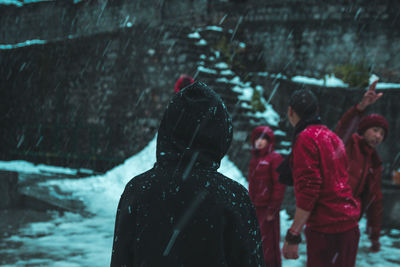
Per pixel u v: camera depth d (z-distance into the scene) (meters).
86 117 13.62
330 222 2.39
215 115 1.34
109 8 14.86
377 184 3.70
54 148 14.38
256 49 13.31
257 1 13.38
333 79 11.73
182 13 13.87
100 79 13.27
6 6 17.20
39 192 8.08
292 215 7.39
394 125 9.85
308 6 12.47
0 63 15.93
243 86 12.33
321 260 2.43
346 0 11.85
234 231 1.23
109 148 12.87
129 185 1.36
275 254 3.83
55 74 14.54
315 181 2.38
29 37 16.77
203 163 1.31
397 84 10.76
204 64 11.70
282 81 11.95
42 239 5.66
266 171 4.01
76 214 7.29
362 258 5.12
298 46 12.70
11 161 15.22
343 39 11.94
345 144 3.43
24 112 15.37
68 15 15.79
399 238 6.24
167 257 1.19
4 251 5.03
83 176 11.45
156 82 11.80
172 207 1.23
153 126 11.76
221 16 13.26
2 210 7.42
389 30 11.16
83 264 4.60
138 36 12.30
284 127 11.63
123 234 1.28
